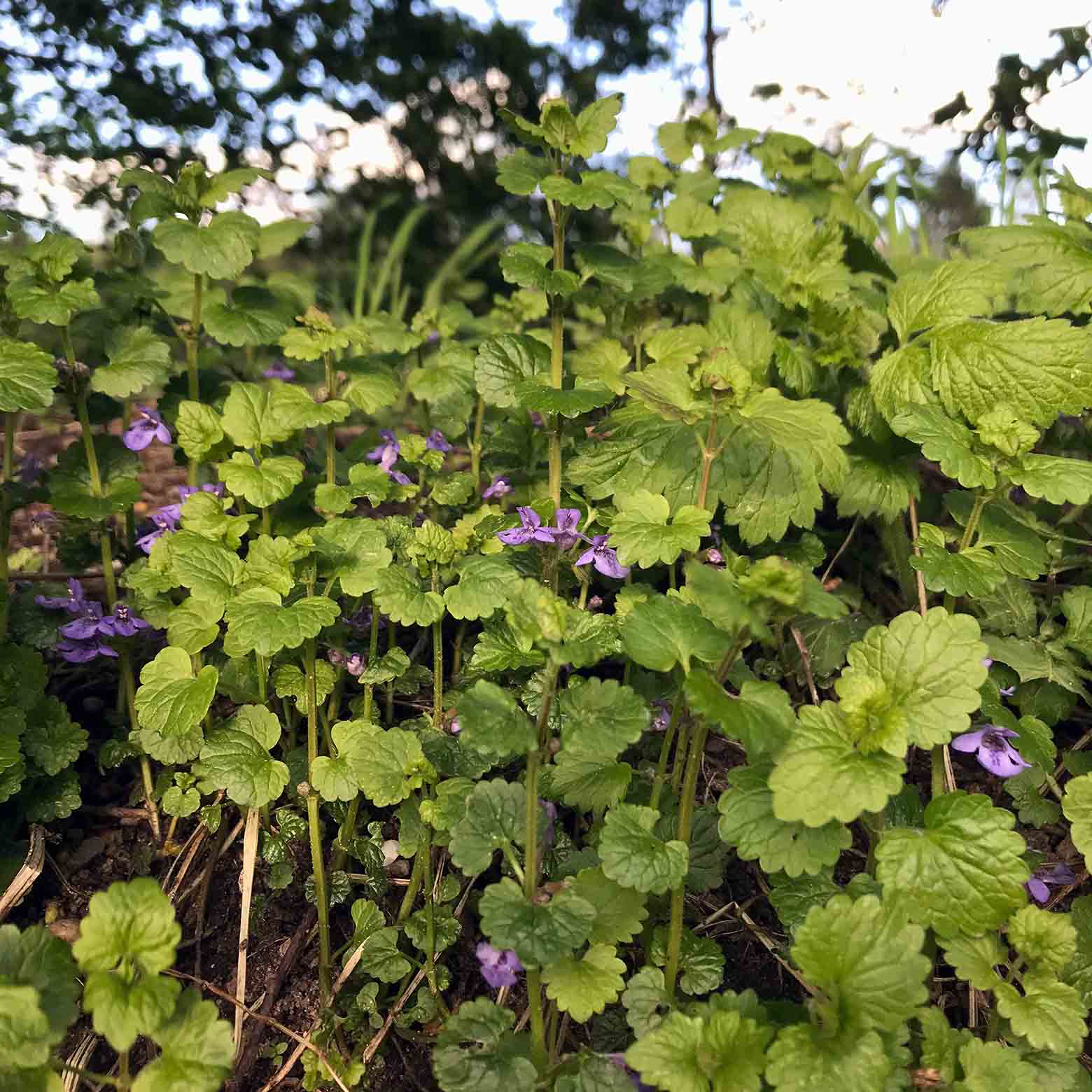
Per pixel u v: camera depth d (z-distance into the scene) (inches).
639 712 8.8
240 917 11.8
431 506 14.5
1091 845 9.9
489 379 12.6
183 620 11.5
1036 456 10.9
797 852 9.2
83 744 12.1
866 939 8.6
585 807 10.6
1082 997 10.0
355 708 12.4
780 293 15.1
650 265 14.3
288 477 11.8
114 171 20.6
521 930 8.6
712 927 11.6
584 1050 9.5
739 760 13.4
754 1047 8.7
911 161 23.5
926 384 12.8
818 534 15.5
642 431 13.4
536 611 8.7
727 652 9.0
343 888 11.6
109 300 14.8
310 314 12.8
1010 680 12.1
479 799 9.6
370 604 13.2
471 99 34.3
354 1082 10.2
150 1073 8.4
